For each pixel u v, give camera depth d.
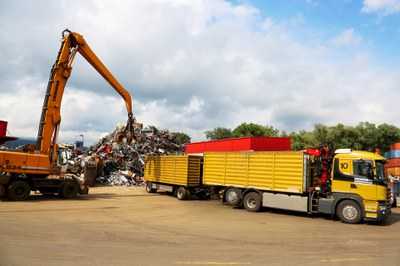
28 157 17.20
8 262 6.25
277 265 6.87
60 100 18.66
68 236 8.79
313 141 49.72
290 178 15.22
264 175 16.20
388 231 11.80
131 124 21.69
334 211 13.88
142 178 31.03
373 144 50.66
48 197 19.36
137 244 8.21
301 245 8.97
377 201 13.05
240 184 17.17
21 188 17.00
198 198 21.92
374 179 13.13
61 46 18.84
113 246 7.88
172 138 40.25
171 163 22.53
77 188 19.36
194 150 37.88
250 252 7.91
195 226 11.45
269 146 28.72
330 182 14.66
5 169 16.48
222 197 17.88
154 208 16.22
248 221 13.20
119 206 16.34
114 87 21.09
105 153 33.03
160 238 9.08
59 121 18.47
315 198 14.70
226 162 18.08
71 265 6.21
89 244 7.98
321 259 7.52
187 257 7.18
